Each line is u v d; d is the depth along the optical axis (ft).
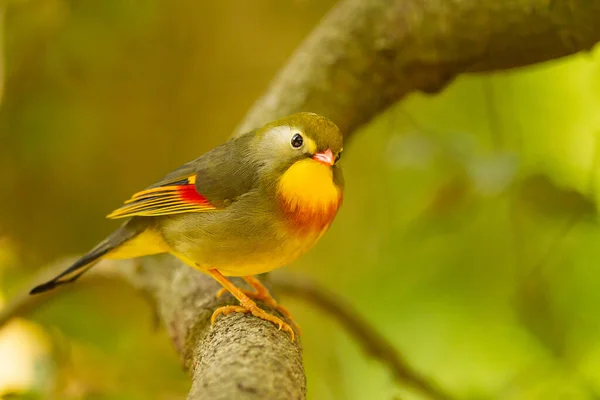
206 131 43.11
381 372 36.11
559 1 24.22
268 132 22.00
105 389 29.25
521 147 33.53
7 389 27.73
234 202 21.45
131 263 28.32
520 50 25.55
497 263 35.22
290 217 21.18
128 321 40.78
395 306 35.35
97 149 41.39
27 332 38.09
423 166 32.40
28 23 36.70
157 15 39.29
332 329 40.63
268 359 16.67
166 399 30.27
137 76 41.01
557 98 35.70
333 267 43.50
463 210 33.63
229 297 22.54
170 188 22.04
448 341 34.78
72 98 39.96
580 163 34.58
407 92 27.66
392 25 26.61
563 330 33.22
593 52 32.83
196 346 20.74
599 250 33.88
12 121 39.19
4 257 41.50
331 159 21.20
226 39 41.91
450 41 25.86
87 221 42.86
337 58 27.14
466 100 38.58
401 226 37.78
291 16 41.91
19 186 40.91
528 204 31.19
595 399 30.71
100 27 38.19
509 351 34.60
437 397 32.40
